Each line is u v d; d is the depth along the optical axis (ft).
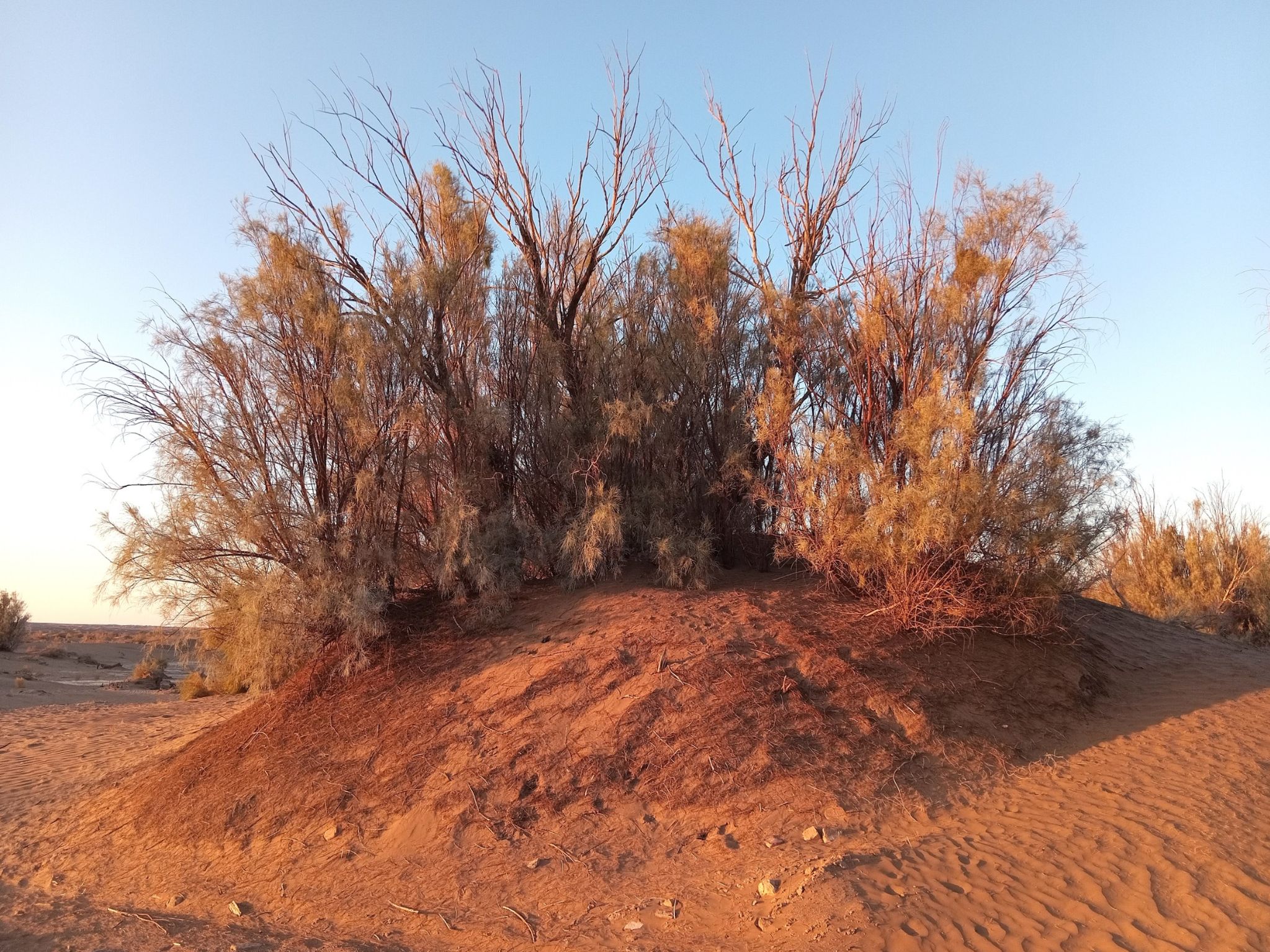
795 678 28.81
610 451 36.45
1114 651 38.78
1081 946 17.35
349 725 29.81
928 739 26.96
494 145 42.45
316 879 23.36
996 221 34.45
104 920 22.39
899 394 34.63
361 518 33.99
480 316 39.04
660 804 24.30
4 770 42.11
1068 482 32.68
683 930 19.02
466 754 26.86
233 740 31.78
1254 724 30.42
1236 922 18.03
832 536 32.86
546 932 19.60
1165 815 22.99
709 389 38.47
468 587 36.63
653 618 31.91
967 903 18.89
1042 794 24.75
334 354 34.42
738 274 41.63
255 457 33.60
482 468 36.52
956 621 32.19
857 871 20.03
